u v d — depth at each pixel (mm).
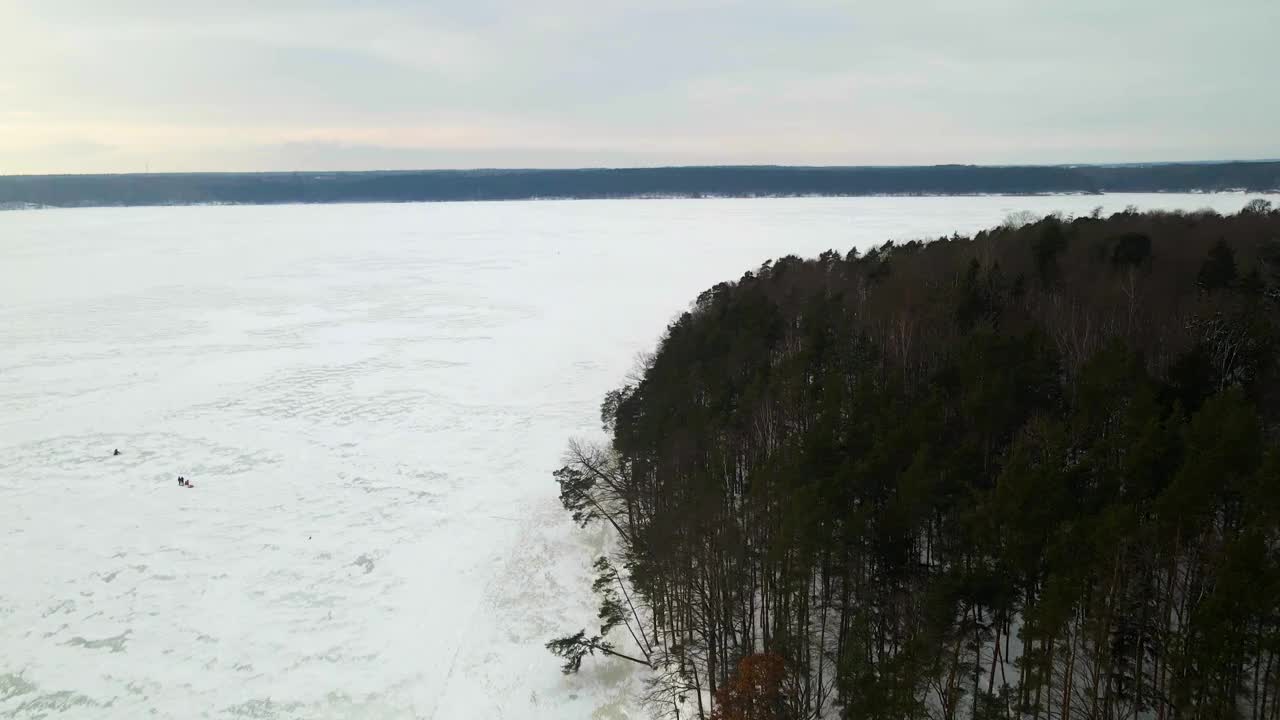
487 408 68375
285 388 73750
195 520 48688
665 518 33062
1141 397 27344
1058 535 22672
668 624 35375
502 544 45438
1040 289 50531
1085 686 24562
